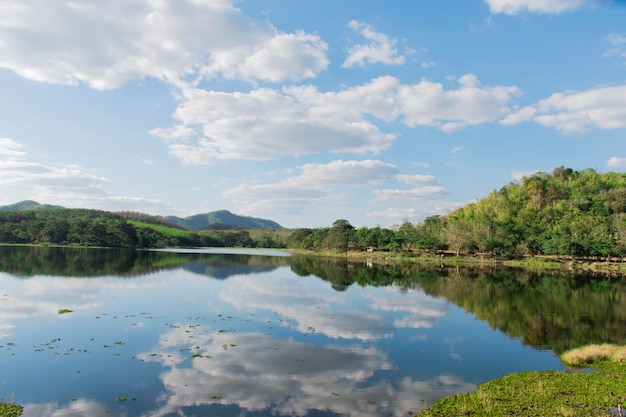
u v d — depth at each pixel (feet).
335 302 151.94
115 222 608.60
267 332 103.04
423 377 72.69
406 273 279.28
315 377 71.67
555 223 440.45
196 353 84.07
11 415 55.06
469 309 142.61
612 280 251.60
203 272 250.37
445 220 583.99
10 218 577.84
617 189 498.28
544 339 101.60
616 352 84.94
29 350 84.23
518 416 54.60
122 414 56.18
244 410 57.77
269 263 354.95
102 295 152.46
